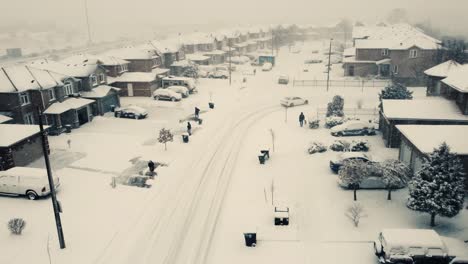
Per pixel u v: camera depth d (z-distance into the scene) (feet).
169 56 254.88
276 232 76.23
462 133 95.20
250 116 168.25
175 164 113.60
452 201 71.15
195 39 328.90
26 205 88.63
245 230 77.61
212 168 110.63
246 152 123.65
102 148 127.54
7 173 92.84
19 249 71.31
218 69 288.10
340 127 137.18
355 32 325.42
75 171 108.47
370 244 70.44
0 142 106.73
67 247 71.92
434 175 72.84
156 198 92.02
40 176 91.30
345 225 77.05
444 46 228.22
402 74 225.35
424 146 90.07
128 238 75.05
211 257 69.26
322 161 112.27
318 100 196.03
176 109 179.32
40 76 144.46
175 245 73.05
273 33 429.79
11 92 132.26
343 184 92.58
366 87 219.82
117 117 165.89
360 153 104.01
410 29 295.28
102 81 182.50
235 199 91.40
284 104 183.83
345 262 65.67
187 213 85.10
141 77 203.82
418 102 123.95
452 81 120.37
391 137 120.98
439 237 63.26
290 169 107.96
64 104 148.97
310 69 289.74
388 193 87.30
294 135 139.95
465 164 86.74
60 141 135.54
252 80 253.24
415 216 79.15
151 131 146.20
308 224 78.54
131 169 109.50
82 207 87.25
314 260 66.64
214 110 177.78
